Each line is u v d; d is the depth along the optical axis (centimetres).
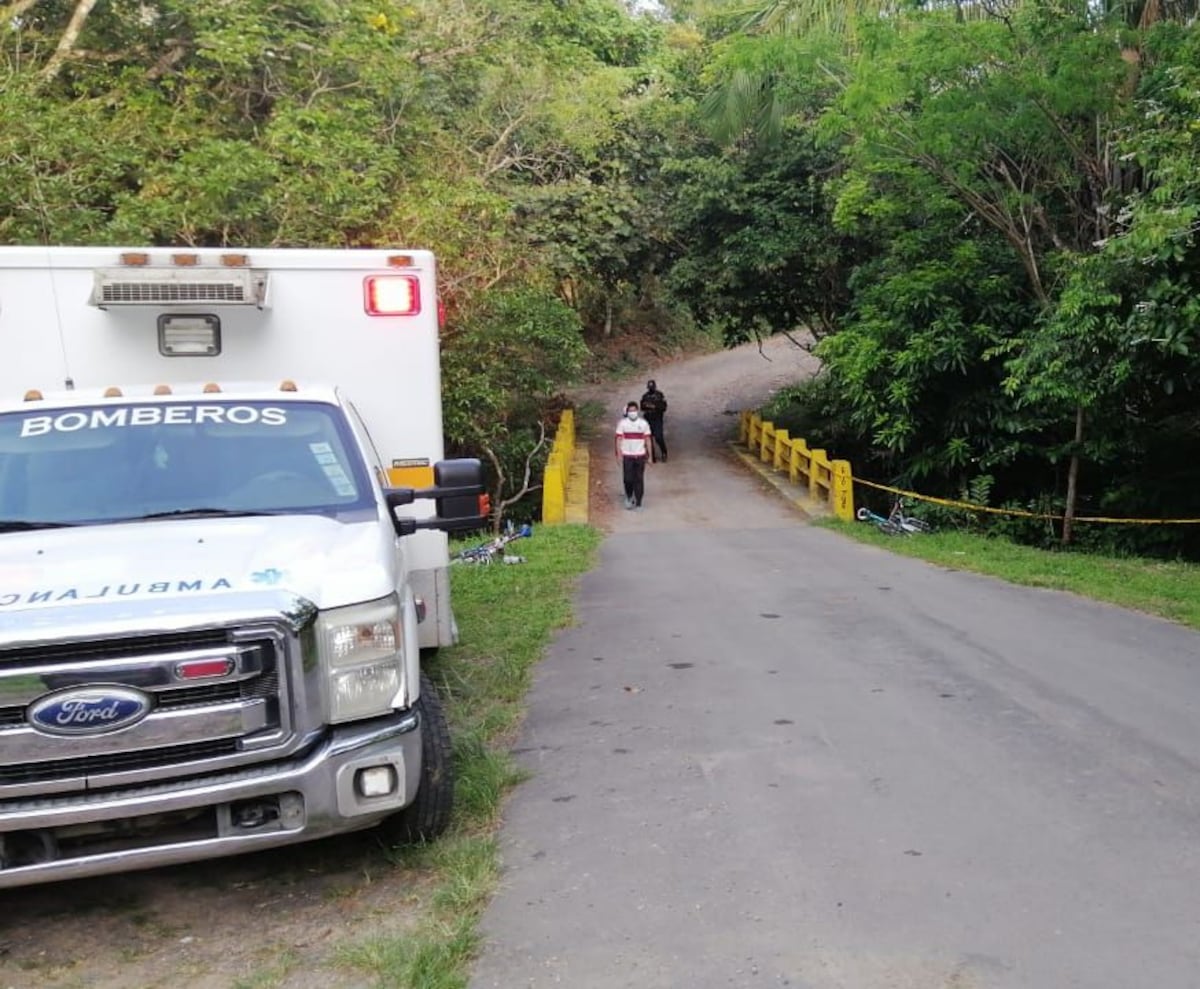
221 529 451
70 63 1430
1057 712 606
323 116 1425
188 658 370
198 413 521
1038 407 1572
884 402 1698
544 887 409
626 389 3519
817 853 427
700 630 859
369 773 400
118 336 582
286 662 383
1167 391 1325
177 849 377
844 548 1355
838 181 1922
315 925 398
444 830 457
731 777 516
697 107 2317
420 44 1902
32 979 369
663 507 1806
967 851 424
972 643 789
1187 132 1052
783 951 353
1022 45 1396
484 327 1639
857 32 1438
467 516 523
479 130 2125
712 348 4425
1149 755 532
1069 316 1253
